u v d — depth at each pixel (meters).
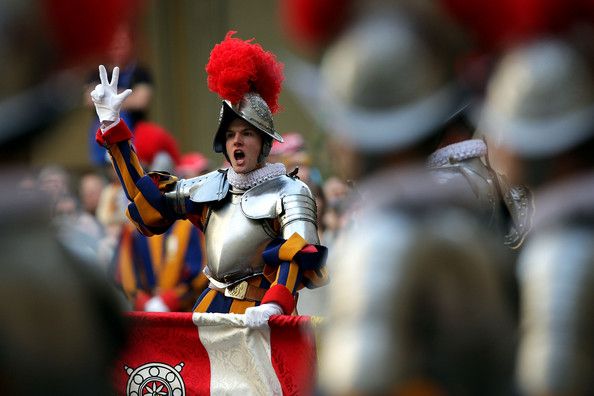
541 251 8.23
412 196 8.24
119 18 8.41
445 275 8.01
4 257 8.21
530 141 8.50
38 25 8.15
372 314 7.82
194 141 45.62
